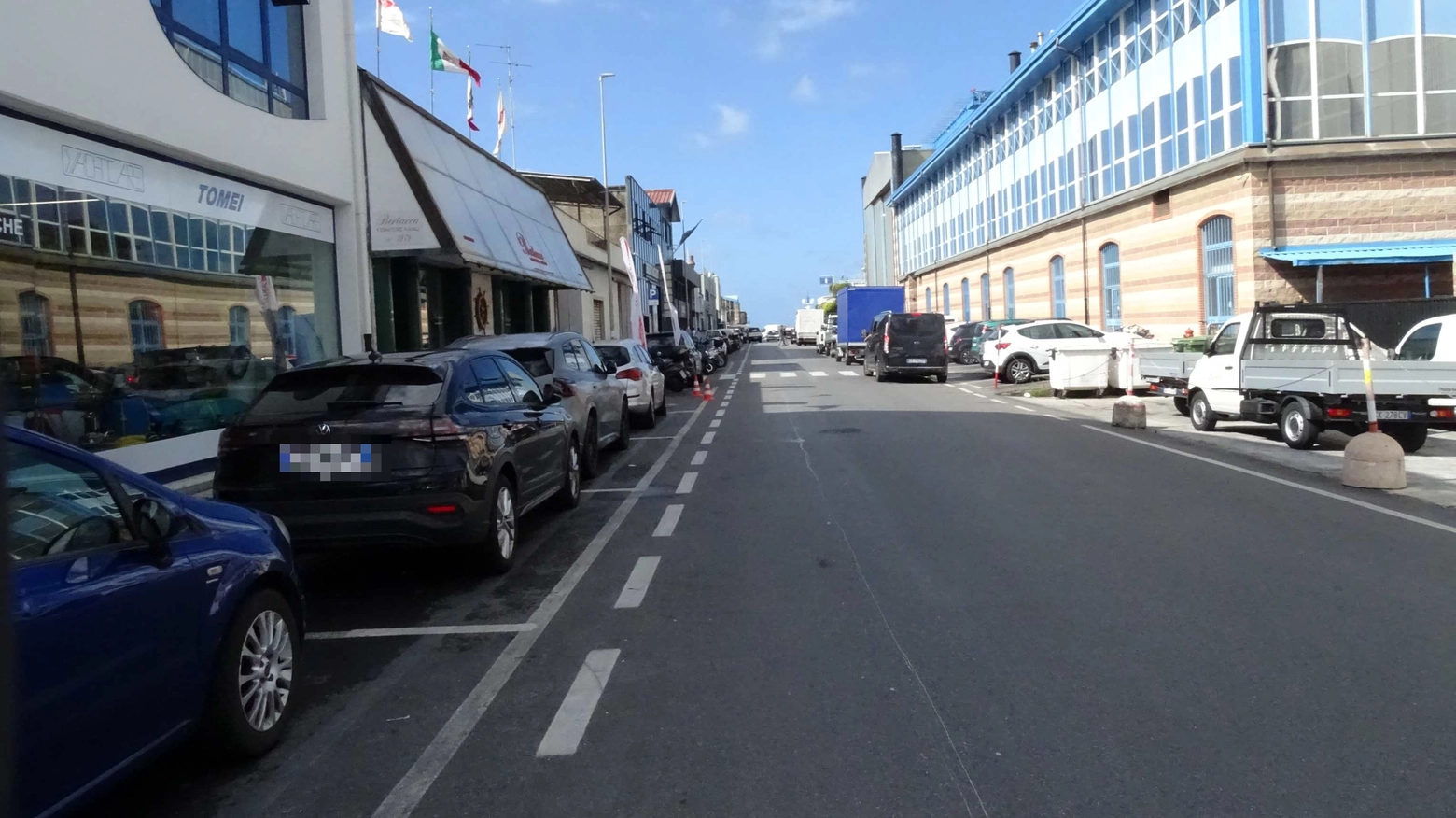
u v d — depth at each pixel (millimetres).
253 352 12711
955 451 13875
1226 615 6180
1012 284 43875
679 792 4090
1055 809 3850
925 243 63531
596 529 9367
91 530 3783
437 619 6711
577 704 5082
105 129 9688
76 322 9523
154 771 4496
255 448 6953
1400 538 8203
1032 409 20344
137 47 10094
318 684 5543
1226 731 4504
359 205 15453
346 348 15195
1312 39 23125
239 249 12477
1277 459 12891
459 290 23109
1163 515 9234
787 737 4586
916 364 28766
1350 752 4270
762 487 11398
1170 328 27750
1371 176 23109
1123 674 5230
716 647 5867
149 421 10555
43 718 3301
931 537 8516
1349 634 5781
